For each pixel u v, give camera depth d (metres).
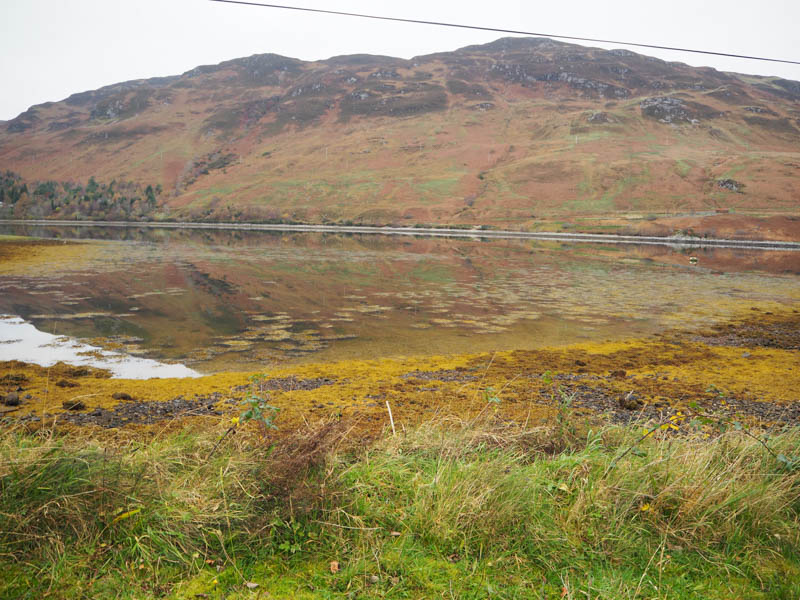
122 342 9.71
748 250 43.56
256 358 8.76
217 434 3.87
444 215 91.75
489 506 3.01
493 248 40.53
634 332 11.47
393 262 27.58
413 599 2.39
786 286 20.36
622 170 103.88
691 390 6.96
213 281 18.62
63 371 7.57
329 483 3.09
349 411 5.76
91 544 2.60
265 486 3.07
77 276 18.98
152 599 2.31
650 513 3.13
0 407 5.73
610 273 24.11
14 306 13.03
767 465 3.60
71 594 2.28
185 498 2.89
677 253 38.31
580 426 4.49
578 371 8.02
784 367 8.38
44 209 109.94
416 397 6.40
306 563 2.63
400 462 3.52
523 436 4.19
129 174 169.50
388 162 138.50
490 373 7.80
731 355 9.27
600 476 3.37
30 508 2.67
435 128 169.50
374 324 11.94
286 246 38.34
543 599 2.44
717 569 2.77
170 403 6.05
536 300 15.85
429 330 11.37
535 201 95.69
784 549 2.93
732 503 3.14
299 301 14.93
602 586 2.52
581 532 2.93
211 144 196.25
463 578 2.55
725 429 4.10
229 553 2.66
